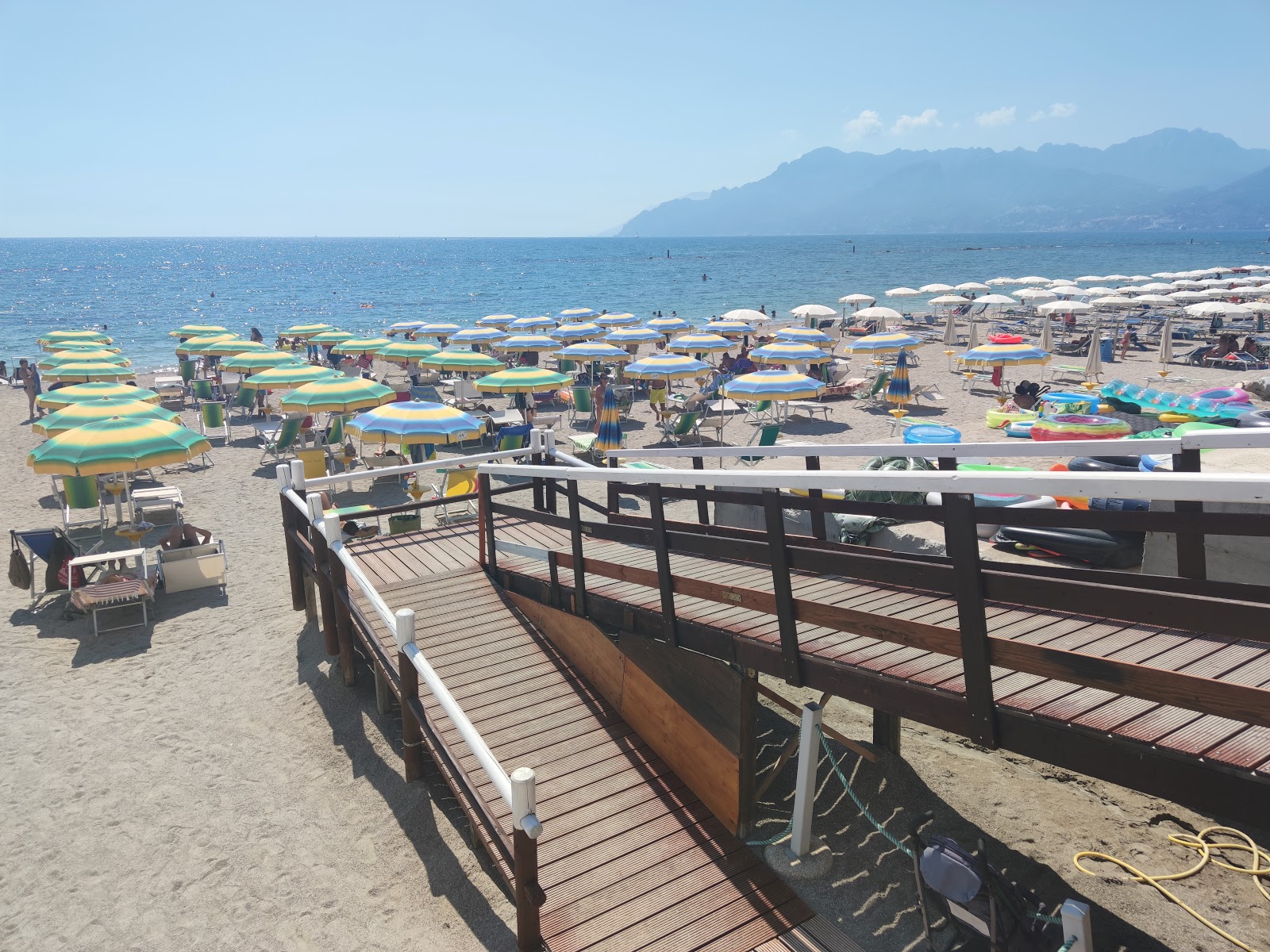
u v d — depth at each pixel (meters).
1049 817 4.85
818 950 3.87
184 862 5.04
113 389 14.73
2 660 7.81
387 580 7.28
